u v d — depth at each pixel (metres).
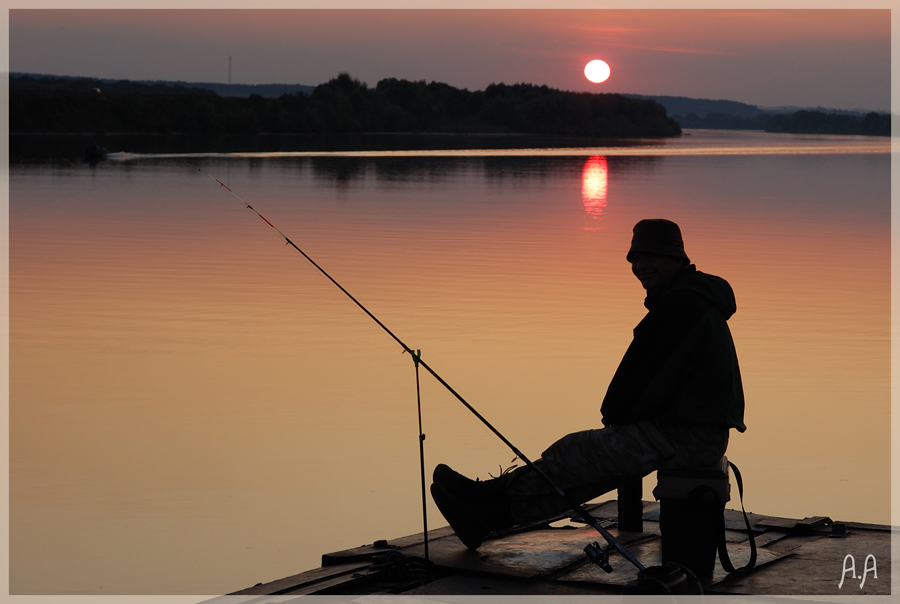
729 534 4.77
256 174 41.69
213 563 6.00
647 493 7.20
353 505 7.04
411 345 11.77
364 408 9.36
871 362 11.26
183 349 11.48
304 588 3.97
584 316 13.42
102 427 8.70
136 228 22.97
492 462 7.92
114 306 13.91
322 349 11.58
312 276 16.45
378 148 72.94
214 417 9.02
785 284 16.19
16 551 6.18
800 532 4.80
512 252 19.53
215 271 16.91
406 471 7.75
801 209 29.25
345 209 27.59
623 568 4.30
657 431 4.21
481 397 9.73
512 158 60.50
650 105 144.38
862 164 57.84
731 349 4.23
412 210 27.58
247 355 11.28
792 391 10.11
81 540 6.38
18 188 33.19
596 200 31.59
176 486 7.33
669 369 4.18
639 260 4.38
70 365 10.78
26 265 17.38
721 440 4.19
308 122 106.62
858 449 8.38
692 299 4.21
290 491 7.29
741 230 23.77
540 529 4.95
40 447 8.17
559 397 9.74
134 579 5.79
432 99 138.62
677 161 59.59
